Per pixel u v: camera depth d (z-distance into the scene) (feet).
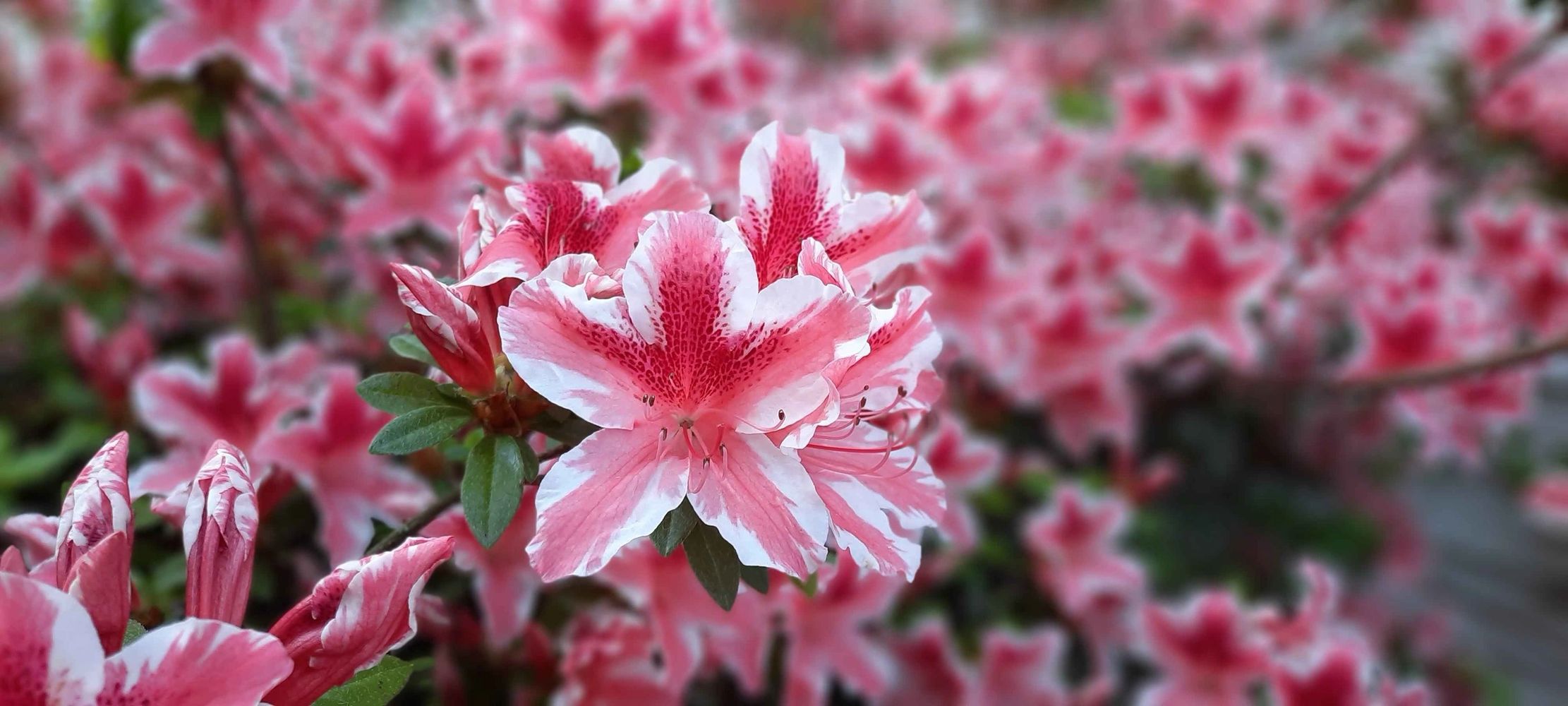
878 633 1.37
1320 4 2.79
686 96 1.14
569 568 0.51
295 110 1.15
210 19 1.05
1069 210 1.92
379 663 0.55
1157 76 1.89
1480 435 1.71
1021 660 1.41
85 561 0.45
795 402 0.55
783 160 0.59
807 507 0.55
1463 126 2.06
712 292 0.54
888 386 0.59
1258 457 2.21
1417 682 1.11
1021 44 2.96
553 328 0.53
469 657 0.88
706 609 0.82
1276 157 1.95
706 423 0.57
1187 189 2.21
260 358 0.99
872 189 1.25
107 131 1.64
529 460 0.58
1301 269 1.77
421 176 1.04
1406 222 2.01
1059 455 1.91
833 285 0.54
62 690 0.41
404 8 1.90
